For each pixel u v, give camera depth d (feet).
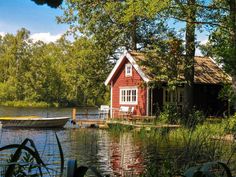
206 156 23.31
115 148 52.19
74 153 47.34
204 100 101.19
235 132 35.35
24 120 89.92
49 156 40.68
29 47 271.90
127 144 55.77
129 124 76.38
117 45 127.95
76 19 118.32
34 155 8.66
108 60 134.62
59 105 250.57
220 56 61.41
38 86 254.88
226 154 26.43
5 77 283.79
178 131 53.57
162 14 72.90
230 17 63.77
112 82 107.24
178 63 85.92
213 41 64.80
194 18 73.41
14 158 8.48
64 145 55.72
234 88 65.16
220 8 70.13
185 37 84.02
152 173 16.16
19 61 265.13
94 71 136.26
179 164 20.68
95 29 117.08
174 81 84.38
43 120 89.76
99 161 42.39
